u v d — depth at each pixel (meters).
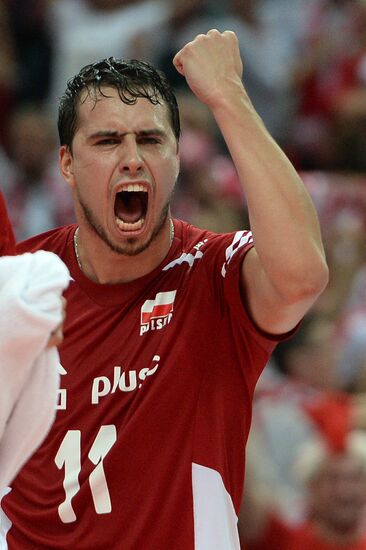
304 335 21.97
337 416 18.09
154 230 10.51
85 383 10.45
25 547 10.42
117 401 10.35
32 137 26.98
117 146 10.35
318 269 9.72
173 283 10.67
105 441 10.27
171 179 10.48
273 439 19.28
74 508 10.23
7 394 8.34
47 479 10.38
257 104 29.17
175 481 10.16
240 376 10.49
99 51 29.36
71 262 11.05
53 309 8.19
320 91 28.78
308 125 28.42
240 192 24.20
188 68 10.23
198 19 29.28
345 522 17.33
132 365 10.39
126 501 10.16
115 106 10.32
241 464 10.52
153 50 28.84
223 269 10.47
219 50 10.30
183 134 24.97
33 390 8.48
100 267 10.77
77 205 10.78
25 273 8.27
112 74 10.43
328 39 29.59
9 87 30.28
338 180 26.09
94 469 10.21
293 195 9.82
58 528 10.31
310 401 19.47
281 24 30.59
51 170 26.38
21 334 8.12
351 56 29.16
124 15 29.92
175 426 10.24
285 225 9.71
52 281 8.23
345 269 24.05
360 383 20.97
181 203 23.81
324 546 17.34
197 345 10.38
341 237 24.41
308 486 17.50
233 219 23.81
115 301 10.67
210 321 10.45
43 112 29.59
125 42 29.08
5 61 30.62
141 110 10.33
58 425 10.41
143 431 10.19
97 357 10.51
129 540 10.12
